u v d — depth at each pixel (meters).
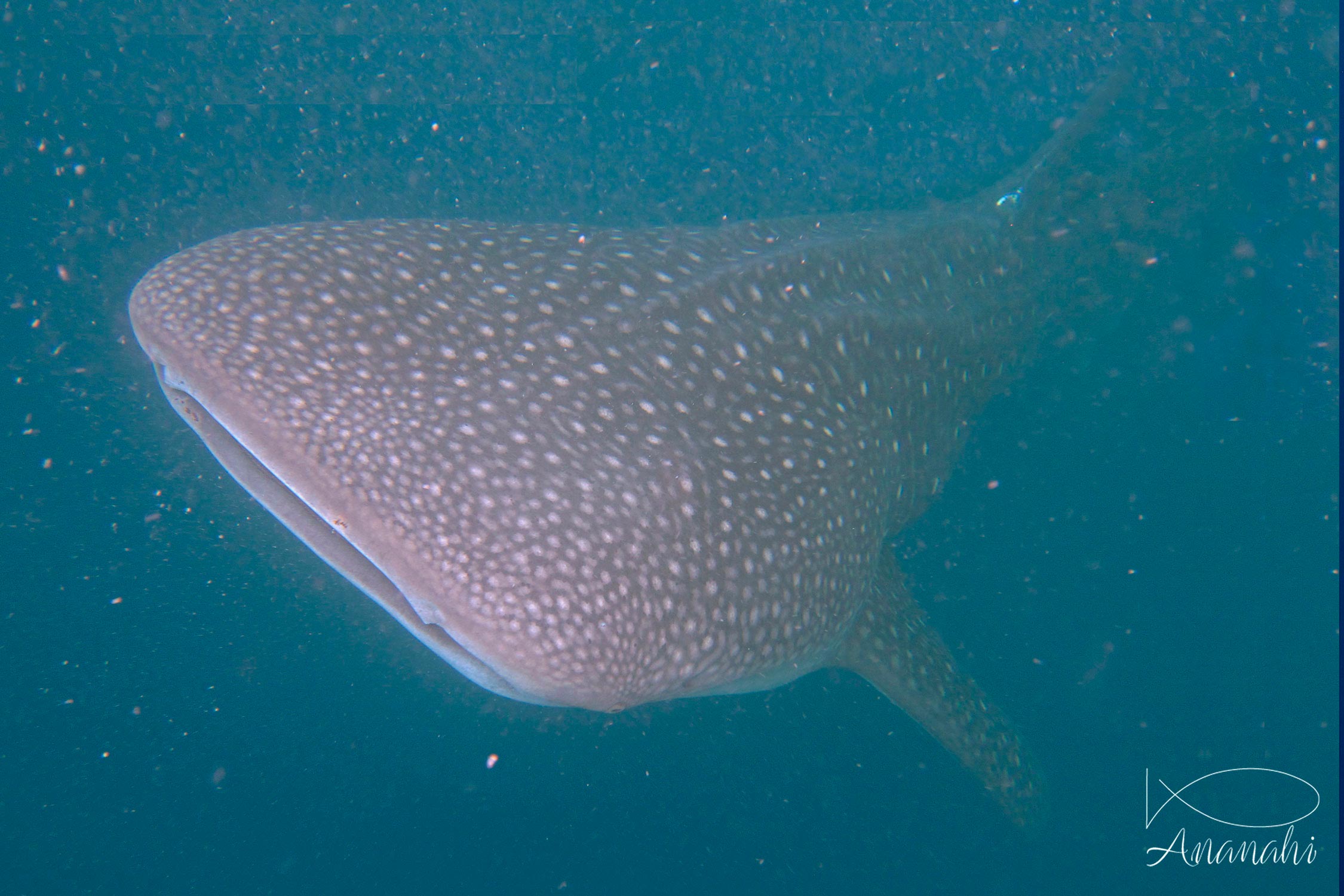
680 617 2.42
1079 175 5.36
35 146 5.82
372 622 4.76
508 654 2.09
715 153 6.90
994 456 5.50
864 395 3.54
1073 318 5.56
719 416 2.83
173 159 6.05
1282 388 6.10
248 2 6.27
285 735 4.72
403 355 2.45
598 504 2.32
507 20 6.66
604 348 2.76
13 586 4.69
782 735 4.80
